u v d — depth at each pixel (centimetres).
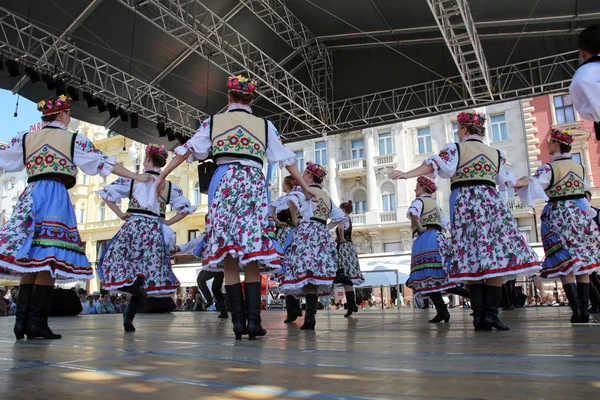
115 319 584
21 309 268
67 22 867
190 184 2333
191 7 906
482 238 291
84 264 286
